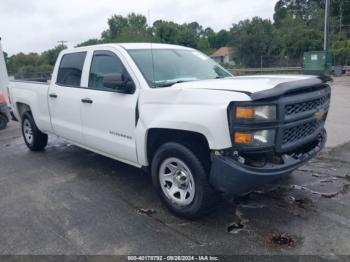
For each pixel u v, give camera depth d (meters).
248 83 3.46
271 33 47.47
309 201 4.02
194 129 3.27
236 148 3.08
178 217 3.76
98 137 4.63
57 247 3.29
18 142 7.86
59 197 4.46
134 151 4.08
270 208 3.88
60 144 7.34
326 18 22.61
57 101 5.44
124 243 3.31
